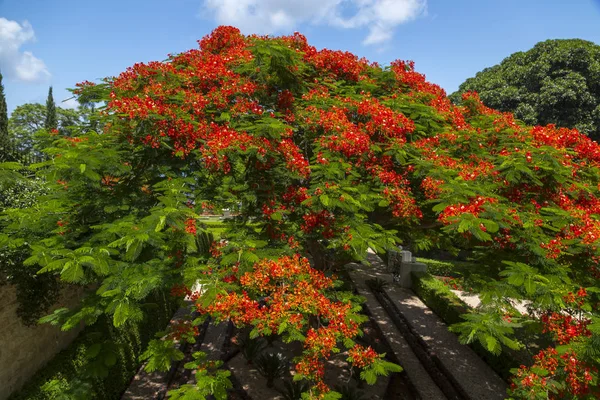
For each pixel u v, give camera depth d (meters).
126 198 5.03
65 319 4.95
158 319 9.27
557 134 6.27
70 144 4.80
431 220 6.78
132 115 4.73
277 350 8.26
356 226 5.23
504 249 5.38
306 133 6.53
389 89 7.80
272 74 6.36
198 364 5.31
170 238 4.60
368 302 11.77
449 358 8.16
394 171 6.20
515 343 4.34
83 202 5.02
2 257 5.46
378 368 4.53
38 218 5.16
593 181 6.11
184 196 4.69
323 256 8.18
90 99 6.21
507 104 19.12
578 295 4.21
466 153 6.51
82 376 5.61
